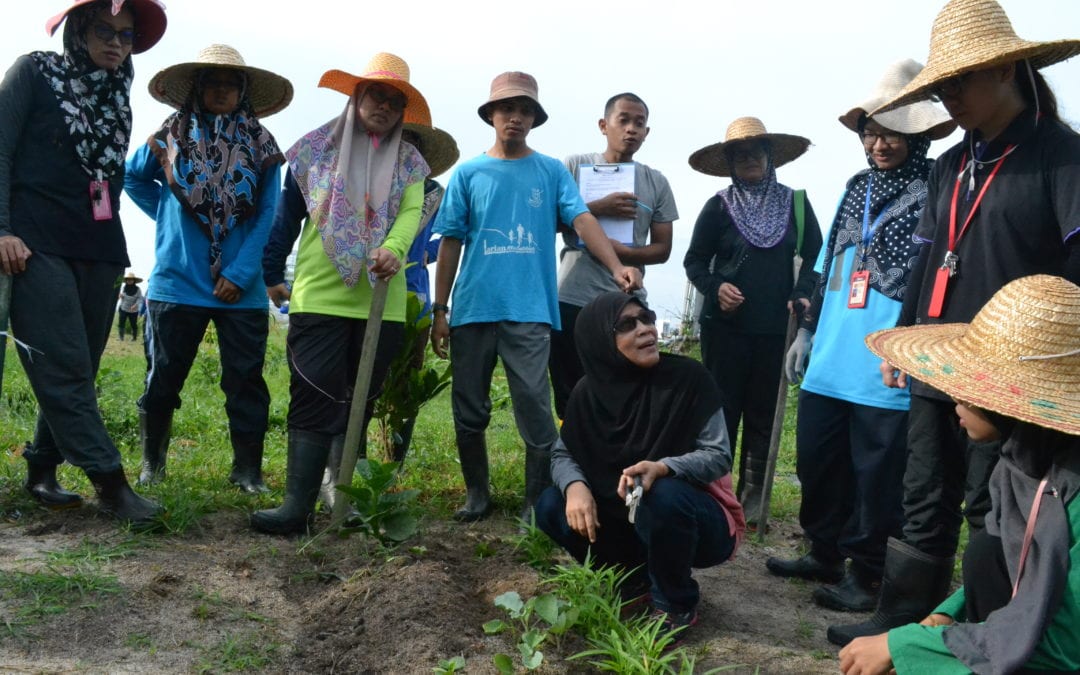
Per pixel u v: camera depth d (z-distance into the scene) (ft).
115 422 20.90
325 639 10.23
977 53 9.59
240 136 15.39
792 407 31.73
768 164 17.26
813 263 16.85
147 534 12.67
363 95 13.58
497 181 15.12
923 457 10.71
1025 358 6.98
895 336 8.41
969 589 7.77
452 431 24.30
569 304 16.48
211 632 10.10
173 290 15.26
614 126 17.33
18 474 15.05
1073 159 9.57
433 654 9.70
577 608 10.12
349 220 13.30
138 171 15.70
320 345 13.35
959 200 10.56
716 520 11.10
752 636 11.38
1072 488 6.68
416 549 12.61
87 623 9.87
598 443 11.53
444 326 16.10
